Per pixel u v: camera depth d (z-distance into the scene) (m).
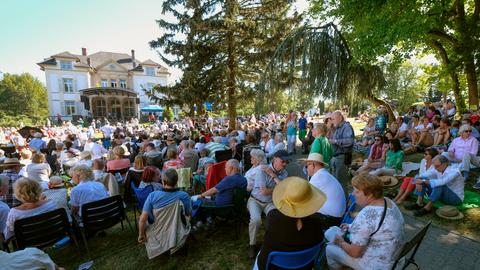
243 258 3.57
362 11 9.38
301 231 2.02
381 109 11.05
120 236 4.44
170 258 3.66
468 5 12.59
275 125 14.11
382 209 2.21
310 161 3.36
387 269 2.16
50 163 8.47
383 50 8.08
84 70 40.50
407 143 8.77
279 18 13.09
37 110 60.91
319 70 8.96
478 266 3.02
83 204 3.72
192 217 4.12
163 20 12.92
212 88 13.39
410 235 3.73
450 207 4.18
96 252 3.96
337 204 3.10
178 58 13.47
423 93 33.25
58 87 39.28
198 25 11.99
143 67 44.16
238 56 13.53
